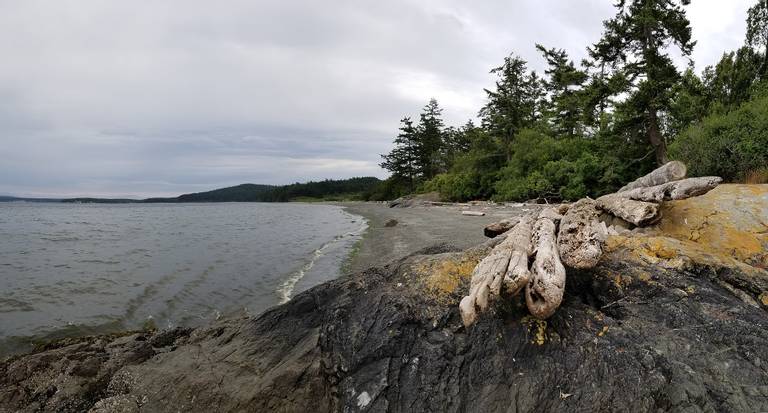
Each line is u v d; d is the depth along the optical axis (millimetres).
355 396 3830
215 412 4066
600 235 5199
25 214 53156
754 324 3738
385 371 3879
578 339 3785
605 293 4531
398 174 74688
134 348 5375
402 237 15906
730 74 23109
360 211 45438
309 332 4887
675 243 4953
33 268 12594
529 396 3494
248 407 4039
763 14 24141
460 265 4820
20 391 4465
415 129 72562
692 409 3227
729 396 3293
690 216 5863
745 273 4480
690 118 22672
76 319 7617
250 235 22891
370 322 4320
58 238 21812
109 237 22391
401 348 4012
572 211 6273
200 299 8906
